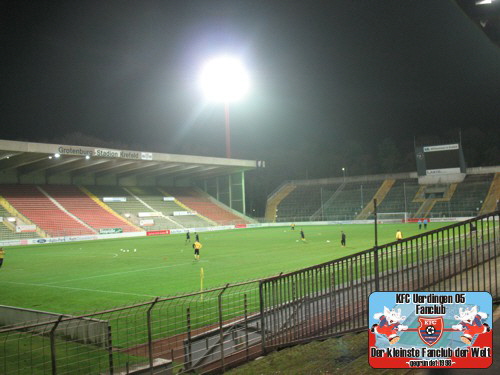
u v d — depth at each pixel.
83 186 68.94
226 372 8.24
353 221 79.56
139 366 8.22
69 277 23.66
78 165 61.53
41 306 16.52
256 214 96.00
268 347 9.29
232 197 83.50
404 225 67.00
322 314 8.98
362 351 7.29
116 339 11.18
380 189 88.00
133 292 18.66
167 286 19.86
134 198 71.88
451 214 73.88
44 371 8.83
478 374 4.83
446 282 9.25
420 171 81.50
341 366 6.77
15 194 58.31
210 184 86.69
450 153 78.75
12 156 53.00
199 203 80.31
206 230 69.75
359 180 93.25
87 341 10.73
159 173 76.75
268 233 58.50
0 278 23.92
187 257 31.95
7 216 52.41
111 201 67.31
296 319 10.00
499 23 10.64
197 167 74.88
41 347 10.80
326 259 28.06
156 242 48.03
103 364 9.34
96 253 37.19
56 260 32.50
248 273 23.05
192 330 11.71
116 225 60.91
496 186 75.81
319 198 92.31
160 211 70.75
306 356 7.75
